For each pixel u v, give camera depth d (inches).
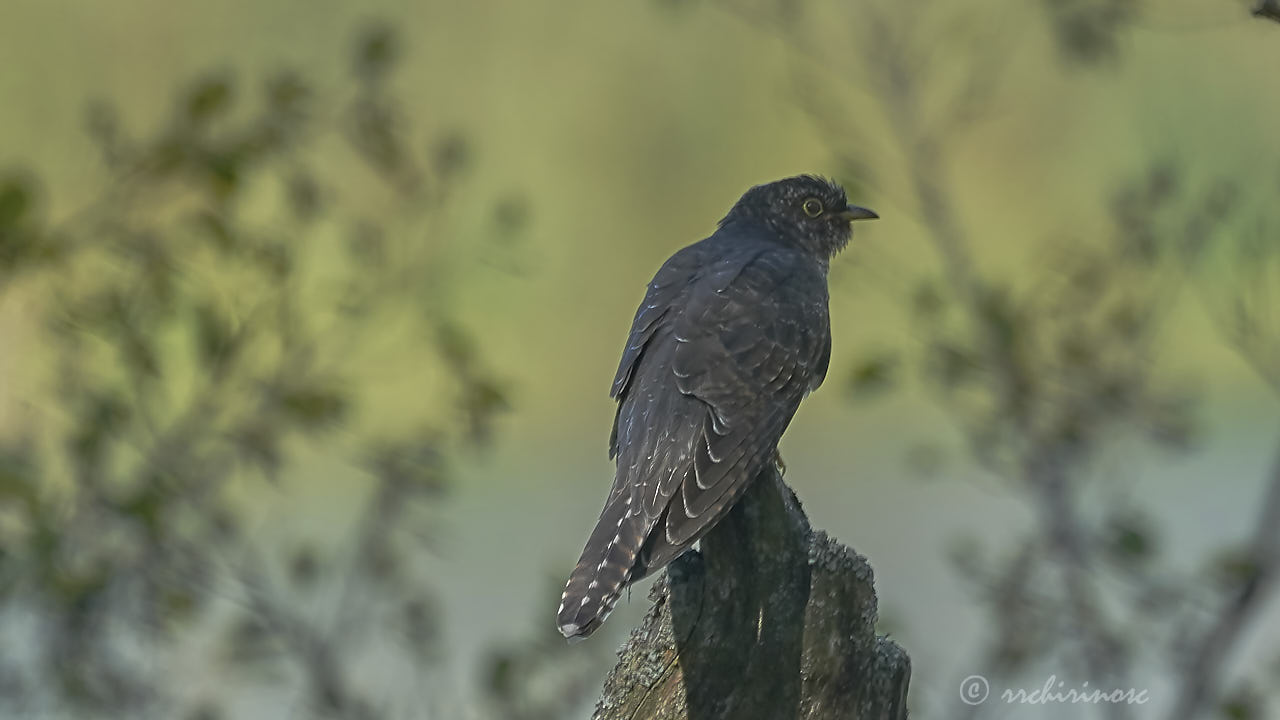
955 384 499.5
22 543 406.6
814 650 295.7
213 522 444.1
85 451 418.6
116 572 425.7
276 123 415.2
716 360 359.9
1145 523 488.7
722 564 301.3
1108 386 499.5
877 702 300.8
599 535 323.0
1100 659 486.0
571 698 469.1
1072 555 492.1
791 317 375.6
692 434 343.6
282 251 428.8
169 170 399.2
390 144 451.5
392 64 450.9
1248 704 463.2
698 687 295.7
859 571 301.1
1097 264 512.7
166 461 432.1
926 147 544.1
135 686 445.4
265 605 461.1
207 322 429.7
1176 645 479.2
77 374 426.0
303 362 449.7
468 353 464.8
